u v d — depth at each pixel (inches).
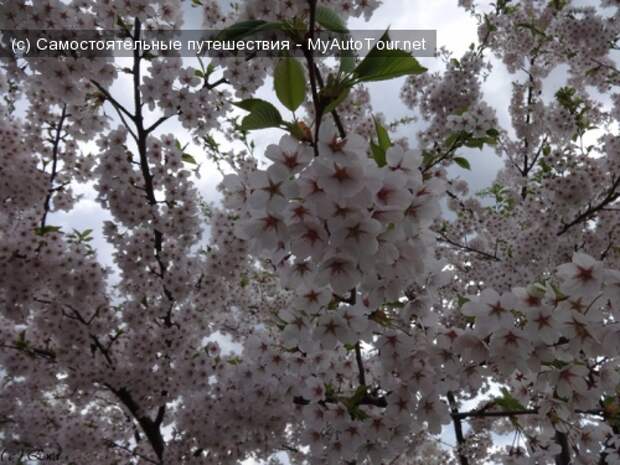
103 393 292.7
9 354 218.7
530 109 348.2
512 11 335.3
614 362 93.7
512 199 333.7
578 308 79.6
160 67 175.3
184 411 212.8
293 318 105.4
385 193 69.2
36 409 250.4
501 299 82.1
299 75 69.0
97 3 153.9
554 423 112.7
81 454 249.3
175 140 208.2
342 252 68.7
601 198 306.8
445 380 105.7
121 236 207.9
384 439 109.0
